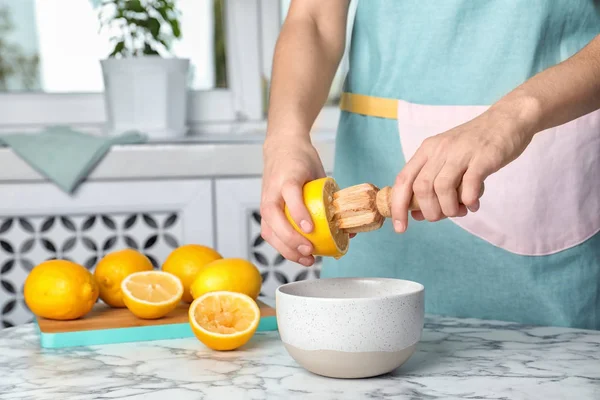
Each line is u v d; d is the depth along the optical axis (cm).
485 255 110
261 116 233
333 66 114
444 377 73
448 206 72
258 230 195
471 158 72
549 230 108
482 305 112
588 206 109
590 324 111
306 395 68
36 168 185
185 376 75
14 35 223
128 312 102
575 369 75
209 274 99
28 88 226
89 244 191
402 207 74
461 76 111
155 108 208
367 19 118
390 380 72
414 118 113
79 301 96
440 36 111
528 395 67
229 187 191
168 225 192
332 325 71
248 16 229
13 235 189
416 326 74
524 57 108
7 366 81
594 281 110
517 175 108
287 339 75
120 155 187
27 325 103
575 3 107
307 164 87
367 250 118
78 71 228
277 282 198
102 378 75
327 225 78
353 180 121
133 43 222
